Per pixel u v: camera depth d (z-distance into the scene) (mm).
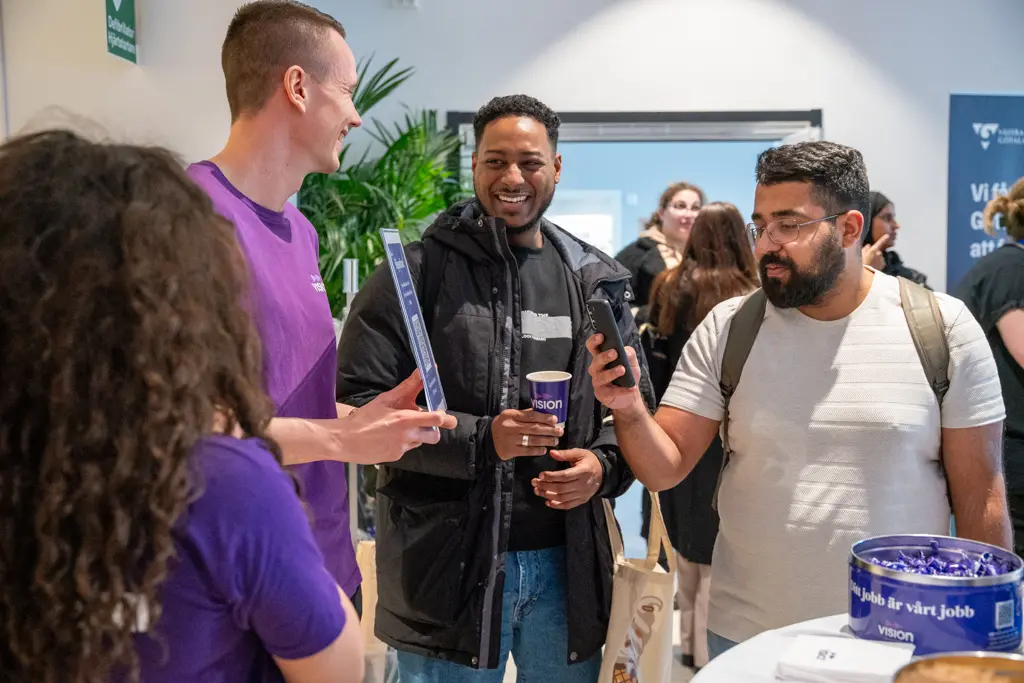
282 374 1661
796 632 1353
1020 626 1199
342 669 941
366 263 4840
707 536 3418
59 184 826
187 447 834
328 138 1774
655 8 5766
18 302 796
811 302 1733
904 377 1704
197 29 3092
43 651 815
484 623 1897
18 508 807
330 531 1842
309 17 1738
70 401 792
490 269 2010
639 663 1952
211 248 891
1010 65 5922
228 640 903
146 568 825
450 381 1965
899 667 1051
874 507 1683
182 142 3102
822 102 5867
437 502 1931
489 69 5730
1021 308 2643
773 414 1769
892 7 5852
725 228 3445
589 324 2066
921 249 5992
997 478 1699
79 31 3041
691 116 5809
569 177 6500
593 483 1907
